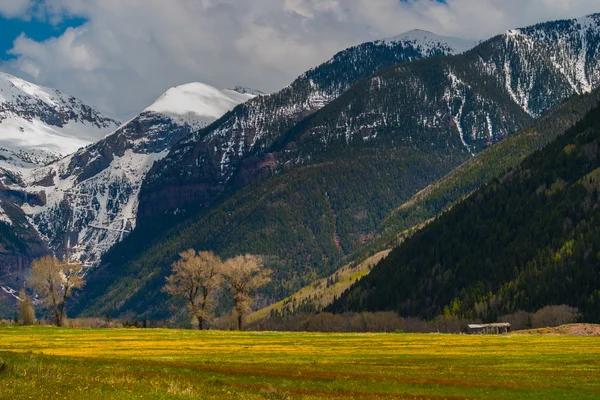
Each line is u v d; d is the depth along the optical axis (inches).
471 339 5615.2
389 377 2947.8
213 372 2819.9
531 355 4215.1
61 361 2775.6
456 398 2511.1
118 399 1878.7
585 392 2738.7
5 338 4815.5
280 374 2856.8
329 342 5012.3
